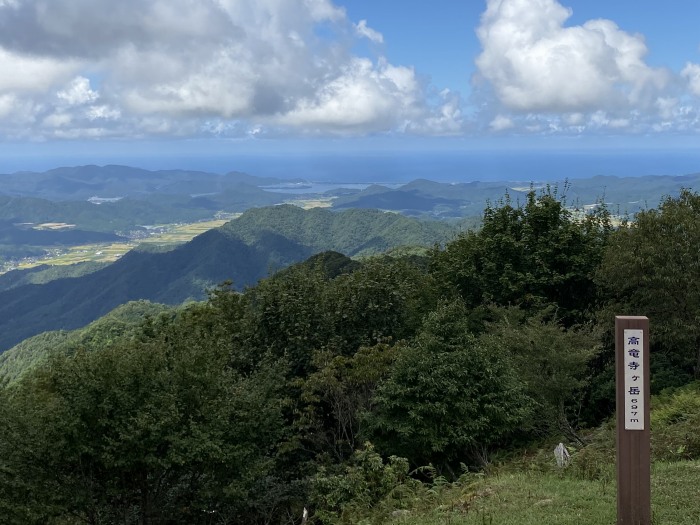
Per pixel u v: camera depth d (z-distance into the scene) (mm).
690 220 16438
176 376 13297
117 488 12977
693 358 17188
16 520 11750
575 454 11008
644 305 17531
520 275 22016
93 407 12141
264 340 19672
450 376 14125
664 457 10156
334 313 19953
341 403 17031
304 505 15234
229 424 13781
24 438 12250
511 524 7355
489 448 15172
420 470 14320
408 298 22219
